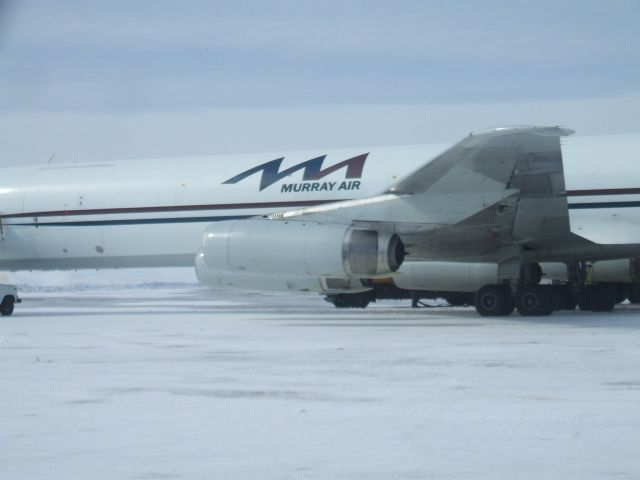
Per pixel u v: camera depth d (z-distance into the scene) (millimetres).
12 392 14984
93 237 41750
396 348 21797
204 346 23000
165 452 10484
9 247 43281
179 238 40031
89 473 9562
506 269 33250
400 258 31094
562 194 31188
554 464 9727
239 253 31016
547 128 26953
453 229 31172
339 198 36719
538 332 26141
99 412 13055
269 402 13805
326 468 9695
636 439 10930
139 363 19109
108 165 42656
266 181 38250
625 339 23688
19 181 43500
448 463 9844
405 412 12836
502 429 11578
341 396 14297
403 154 36938
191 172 40250
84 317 38031
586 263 36500
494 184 30172
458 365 18078
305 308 45094
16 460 10156
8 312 40094
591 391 14516
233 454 10359
